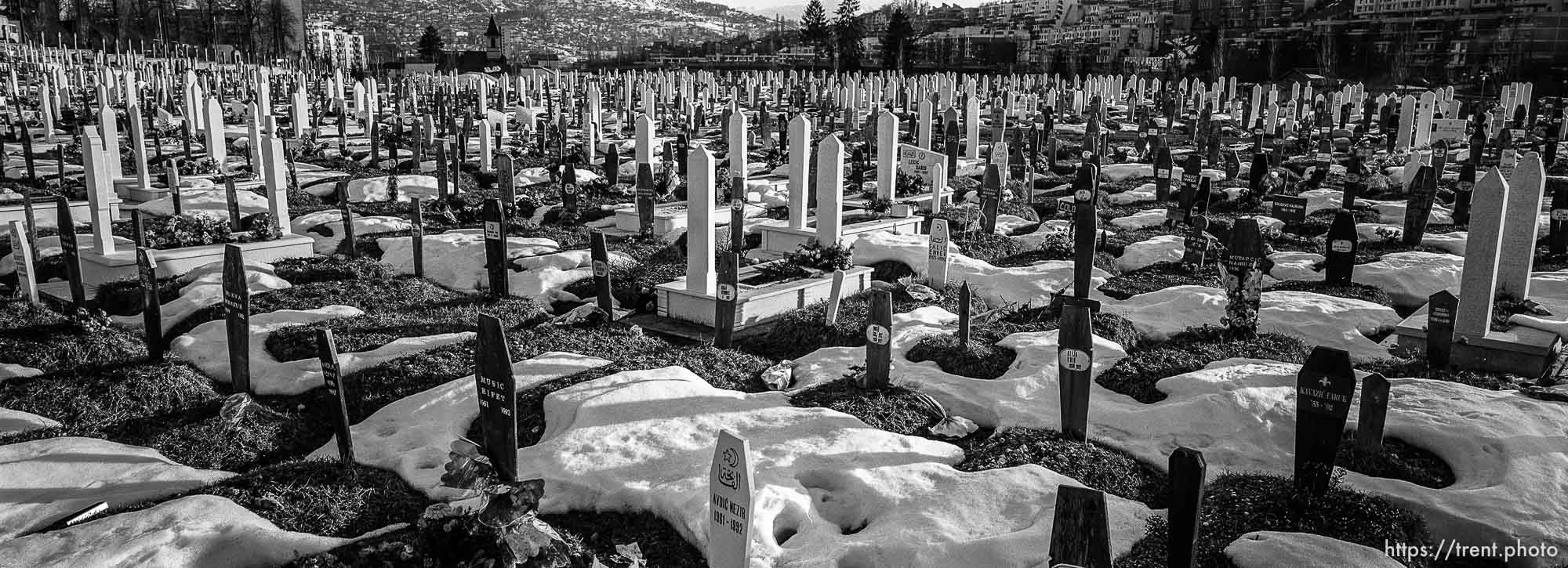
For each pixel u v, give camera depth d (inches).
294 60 4916.3
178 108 1898.4
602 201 890.7
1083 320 335.0
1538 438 324.8
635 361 438.9
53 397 394.3
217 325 495.5
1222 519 282.2
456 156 911.7
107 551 263.4
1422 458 329.1
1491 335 430.3
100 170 606.5
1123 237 729.6
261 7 5044.3
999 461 329.7
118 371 418.6
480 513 243.3
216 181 956.6
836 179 660.1
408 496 313.1
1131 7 7342.5
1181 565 234.2
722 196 887.1
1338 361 277.6
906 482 311.0
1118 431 361.4
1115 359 434.3
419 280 609.3
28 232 623.8
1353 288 565.3
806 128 687.7
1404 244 682.8
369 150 1311.5
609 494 307.3
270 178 755.4
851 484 310.3
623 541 288.0
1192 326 493.0
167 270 610.5
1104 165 1171.9
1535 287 548.7
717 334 476.7
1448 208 815.7
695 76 3550.7
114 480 326.0
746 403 383.6
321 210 861.2
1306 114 1988.2
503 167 818.2
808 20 5022.1
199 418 388.5
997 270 620.7
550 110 2038.6
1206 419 359.9
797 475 318.0
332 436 383.9
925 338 468.4
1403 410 354.0
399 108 1903.3
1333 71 3432.6
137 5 4626.0
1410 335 444.1
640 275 631.8
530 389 403.5
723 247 686.5
